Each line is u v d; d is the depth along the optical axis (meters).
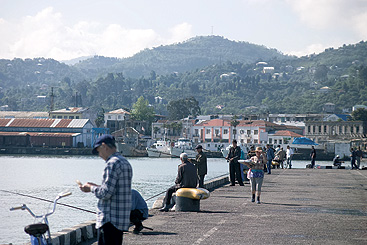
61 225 23.72
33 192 42.69
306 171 44.09
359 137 145.38
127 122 183.62
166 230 12.19
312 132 163.62
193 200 16.09
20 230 22.39
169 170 79.50
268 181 30.64
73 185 51.28
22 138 141.75
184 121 178.12
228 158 27.19
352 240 10.83
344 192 23.45
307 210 16.36
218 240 10.77
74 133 144.38
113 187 6.77
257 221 13.78
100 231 7.00
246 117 188.00
